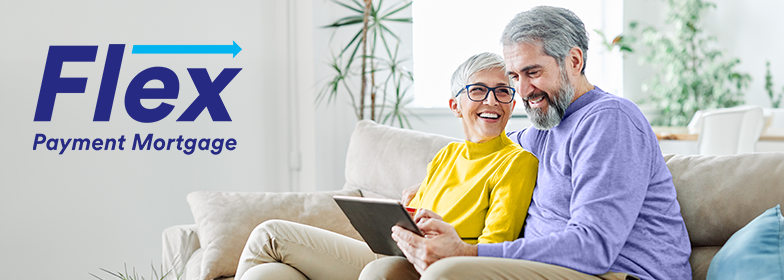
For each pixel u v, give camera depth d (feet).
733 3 16.56
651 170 4.06
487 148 4.69
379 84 10.61
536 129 4.77
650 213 3.94
